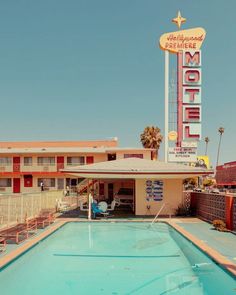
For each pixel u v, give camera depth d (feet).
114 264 45.16
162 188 89.40
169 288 35.22
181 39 123.13
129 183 138.00
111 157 167.02
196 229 65.21
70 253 51.19
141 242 59.98
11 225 63.82
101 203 85.40
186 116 121.19
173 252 52.16
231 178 272.72
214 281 37.24
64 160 168.25
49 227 69.00
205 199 79.15
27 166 169.99
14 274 39.86
